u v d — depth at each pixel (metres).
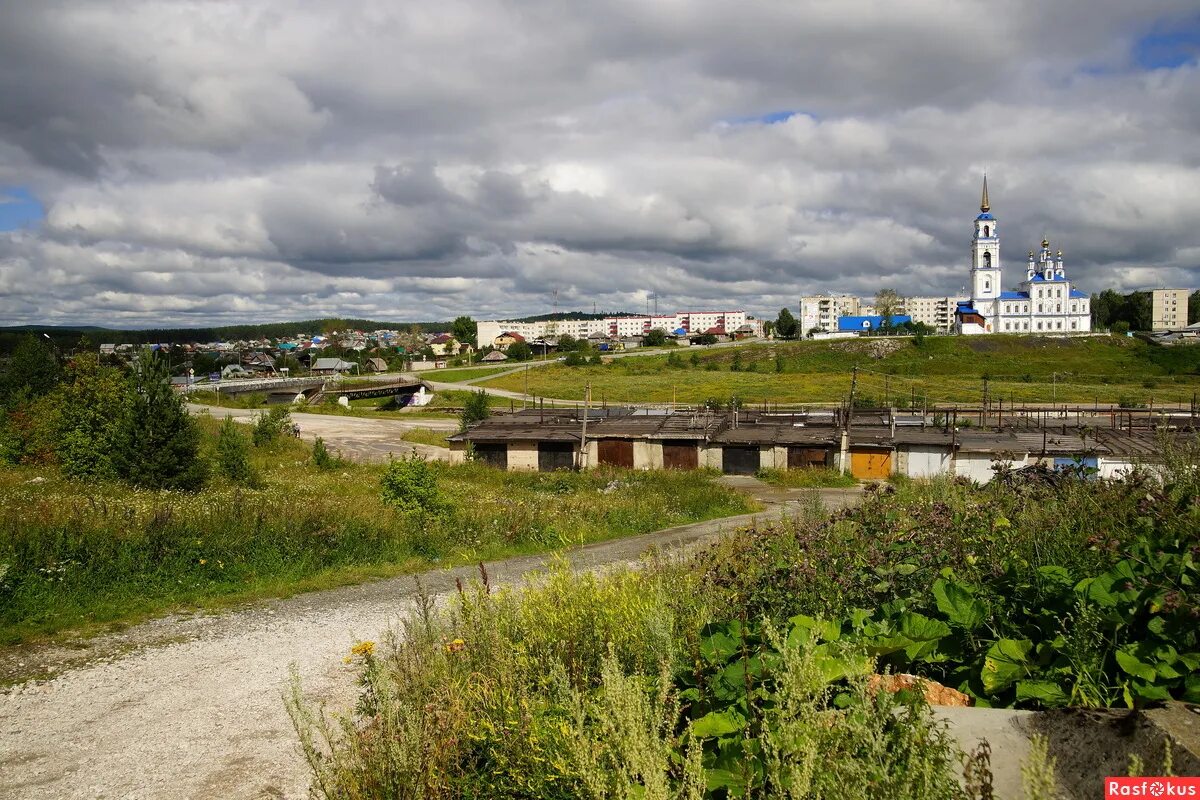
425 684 4.32
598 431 39.75
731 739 3.18
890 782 2.27
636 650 4.38
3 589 9.40
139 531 11.80
